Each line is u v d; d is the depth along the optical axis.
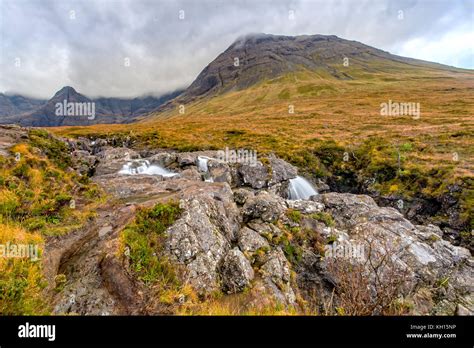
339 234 14.41
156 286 8.21
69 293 7.95
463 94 103.69
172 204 11.56
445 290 12.16
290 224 14.34
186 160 33.91
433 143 40.47
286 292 10.15
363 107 100.00
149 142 59.16
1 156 13.42
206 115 154.62
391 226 16.28
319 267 12.64
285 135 60.50
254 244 12.11
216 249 10.60
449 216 23.86
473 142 38.31
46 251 9.52
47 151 18.22
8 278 7.55
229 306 8.43
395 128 58.56
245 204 15.26
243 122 91.50
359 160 40.81
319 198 20.50
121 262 8.65
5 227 9.67
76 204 13.50
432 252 14.21
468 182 24.75
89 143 61.97
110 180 21.05
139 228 10.13
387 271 11.85
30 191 12.23
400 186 30.12
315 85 175.12
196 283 8.87
